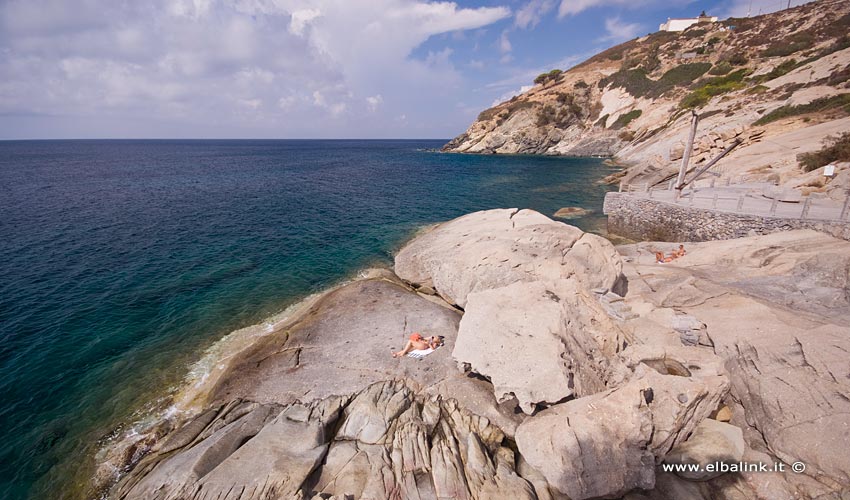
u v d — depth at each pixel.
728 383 10.30
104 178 64.00
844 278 14.65
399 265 24.08
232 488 8.65
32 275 22.45
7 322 17.56
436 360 13.79
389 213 40.41
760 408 9.80
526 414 10.66
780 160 35.16
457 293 18.58
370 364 13.73
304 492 8.74
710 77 84.56
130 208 40.16
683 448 9.23
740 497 8.23
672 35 123.50
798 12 96.19
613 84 107.25
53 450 11.34
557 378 10.17
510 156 108.44
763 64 75.75
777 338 11.09
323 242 30.20
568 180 61.28
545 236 19.27
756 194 29.62
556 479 8.87
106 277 22.56
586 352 11.50
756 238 20.12
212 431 11.38
